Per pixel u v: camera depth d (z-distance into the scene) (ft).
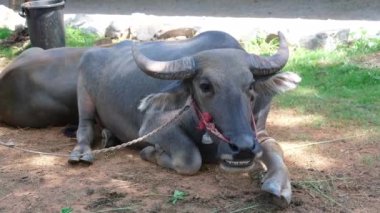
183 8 44.55
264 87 20.29
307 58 29.17
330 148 22.35
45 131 24.12
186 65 19.88
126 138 22.53
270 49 31.09
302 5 43.19
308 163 21.61
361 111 24.58
